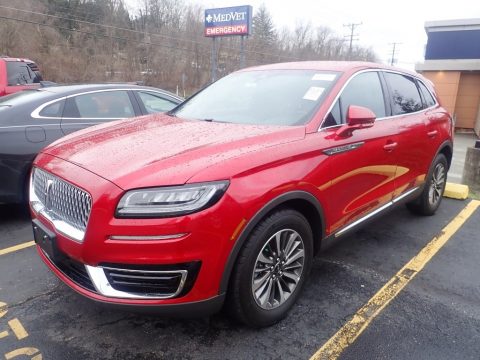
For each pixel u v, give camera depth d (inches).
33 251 151.3
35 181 112.3
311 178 106.3
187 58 1887.3
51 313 113.1
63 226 94.3
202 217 85.0
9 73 378.0
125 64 1764.3
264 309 103.4
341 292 126.0
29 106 180.4
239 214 89.4
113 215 84.4
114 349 99.3
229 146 99.1
